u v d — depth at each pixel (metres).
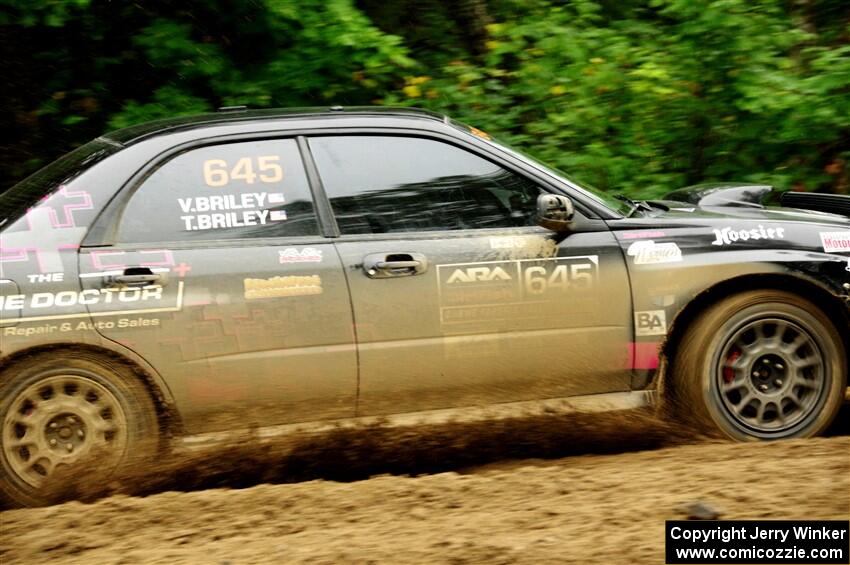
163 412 6.18
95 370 6.04
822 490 5.22
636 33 11.70
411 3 12.59
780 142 10.80
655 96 10.90
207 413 6.21
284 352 6.22
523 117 11.22
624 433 6.73
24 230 6.05
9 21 10.26
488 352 6.45
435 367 6.40
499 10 12.43
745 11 10.63
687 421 6.70
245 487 6.41
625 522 4.96
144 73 11.25
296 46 10.77
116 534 5.29
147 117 10.50
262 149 6.43
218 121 6.53
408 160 6.58
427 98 11.18
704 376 6.59
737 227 6.76
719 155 10.97
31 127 11.36
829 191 10.97
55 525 5.40
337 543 4.87
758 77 10.55
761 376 6.68
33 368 5.94
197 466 6.30
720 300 6.65
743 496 5.20
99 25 11.02
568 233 6.59
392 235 6.43
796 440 6.40
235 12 10.70
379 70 10.75
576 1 11.63
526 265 6.48
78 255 6.04
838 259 6.73
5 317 5.86
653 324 6.60
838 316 6.88
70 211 6.13
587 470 6.02
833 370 6.69
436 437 6.60
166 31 10.59
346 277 6.29
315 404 6.32
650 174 10.70
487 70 11.38
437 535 4.92
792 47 11.28
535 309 6.48
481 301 6.43
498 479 5.84
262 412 6.27
